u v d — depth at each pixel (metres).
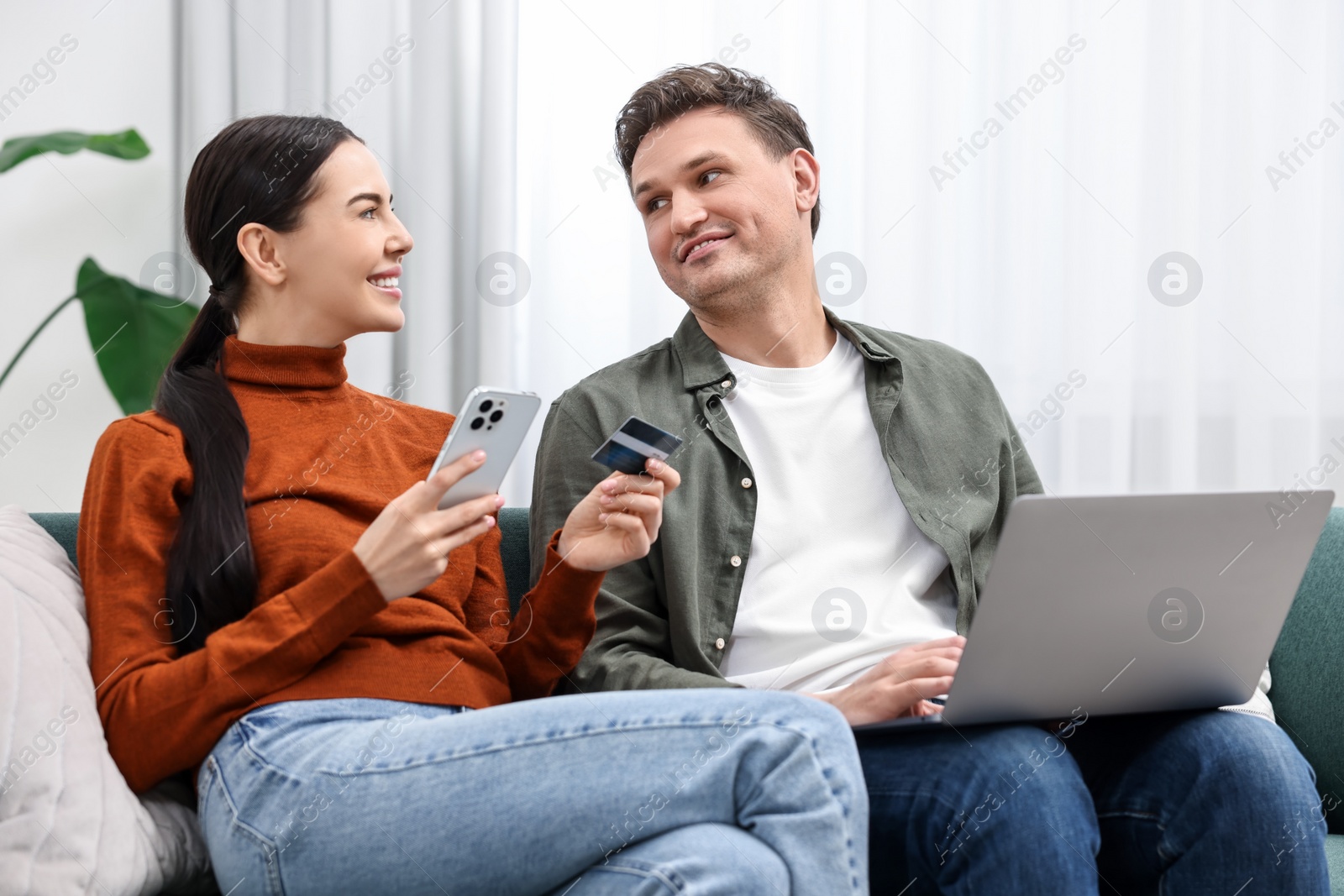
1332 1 2.12
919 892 1.00
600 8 2.11
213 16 2.09
